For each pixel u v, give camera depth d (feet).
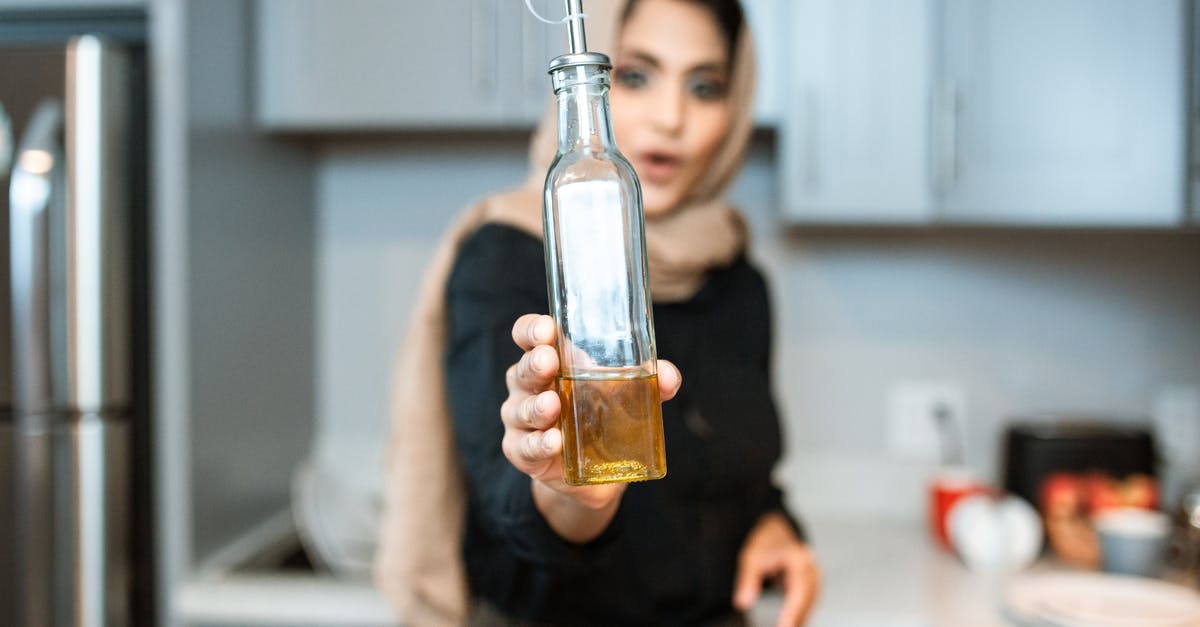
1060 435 5.76
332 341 6.81
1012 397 6.43
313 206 6.74
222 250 5.30
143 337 4.90
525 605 3.51
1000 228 6.42
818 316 6.52
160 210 4.83
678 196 3.71
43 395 4.76
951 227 6.42
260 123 5.80
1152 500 5.49
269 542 5.63
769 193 6.48
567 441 1.64
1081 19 5.30
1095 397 6.38
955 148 5.38
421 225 6.73
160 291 4.84
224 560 5.22
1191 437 5.96
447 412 3.67
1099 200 5.31
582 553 2.52
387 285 6.75
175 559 4.86
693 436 3.62
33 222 4.73
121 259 4.87
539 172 3.56
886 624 4.42
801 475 6.52
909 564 5.31
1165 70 5.24
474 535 3.58
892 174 5.42
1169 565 4.98
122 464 4.87
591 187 1.60
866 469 6.48
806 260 6.51
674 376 1.78
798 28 5.47
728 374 3.88
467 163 6.69
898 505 6.45
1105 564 5.02
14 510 4.77
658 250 3.64
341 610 4.65
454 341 3.01
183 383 4.85
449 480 3.70
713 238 3.85
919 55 5.40
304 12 5.78
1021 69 5.34
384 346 6.76
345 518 5.17
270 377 5.97
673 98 3.52
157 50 4.84
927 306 6.47
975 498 5.48
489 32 5.69
